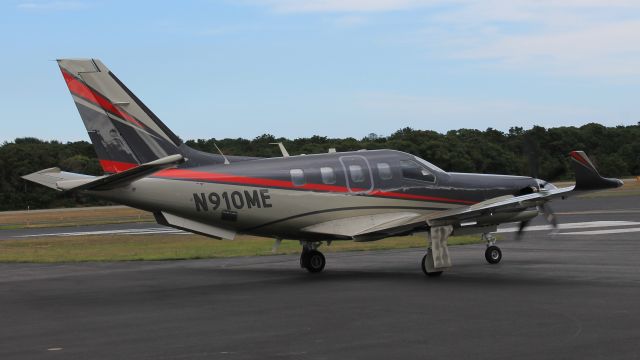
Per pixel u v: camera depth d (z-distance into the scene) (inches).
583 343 357.7
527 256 806.5
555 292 532.7
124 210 2930.6
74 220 2213.3
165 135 670.5
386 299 520.1
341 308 485.1
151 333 415.8
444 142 2561.5
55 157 3405.5
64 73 664.4
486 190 749.3
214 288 615.5
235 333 407.8
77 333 422.6
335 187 697.6
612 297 502.6
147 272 759.7
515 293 533.6
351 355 345.7
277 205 676.7
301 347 366.0
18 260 925.2
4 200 3157.0
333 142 3061.0
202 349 367.9
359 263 794.8
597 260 744.3
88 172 3324.3
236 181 663.8
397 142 2677.2
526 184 759.1
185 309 502.6
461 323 418.6
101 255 985.5
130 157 670.5
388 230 669.9
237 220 668.1
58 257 967.0
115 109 668.7
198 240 1258.6
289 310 483.8
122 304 535.2
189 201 651.5
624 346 350.0
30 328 443.5
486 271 681.0
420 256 860.6
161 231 1546.5
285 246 1077.1
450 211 653.9
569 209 1772.9
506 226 1288.1
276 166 683.4
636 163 3472.0
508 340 369.1
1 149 3334.2
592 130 3607.3
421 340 374.6
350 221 704.4
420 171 732.7
